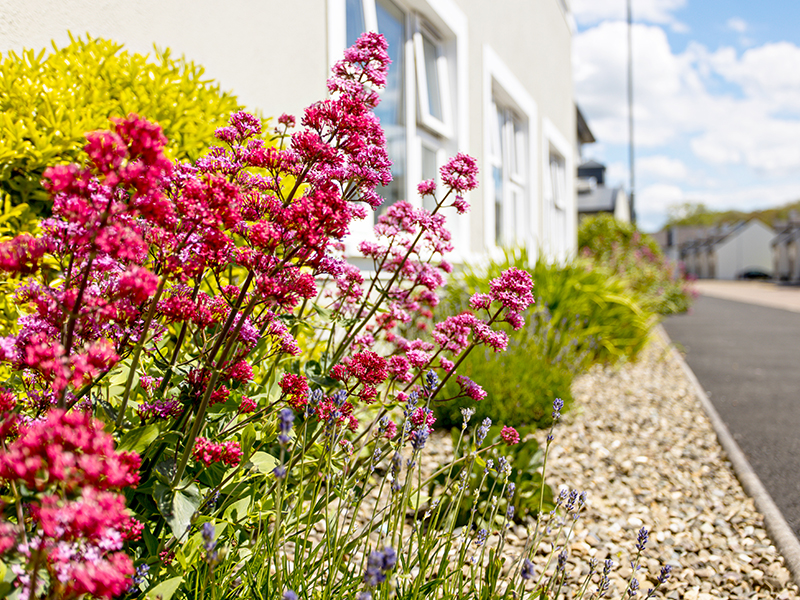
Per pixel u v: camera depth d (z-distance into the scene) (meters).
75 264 1.35
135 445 1.32
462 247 6.32
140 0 2.90
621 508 3.11
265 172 2.27
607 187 42.81
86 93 2.29
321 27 4.25
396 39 5.59
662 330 12.76
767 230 75.31
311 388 2.03
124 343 1.43
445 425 4.17
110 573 0.92
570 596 2.23
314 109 1.59
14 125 2.05
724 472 3.68
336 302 2.58
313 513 1.68
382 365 1.84
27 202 2.15
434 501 1.91
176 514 1.37
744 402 5.78
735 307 22.39
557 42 12.67
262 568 1.61
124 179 1.09
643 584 2.39
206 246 1.33
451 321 1.99
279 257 1.54
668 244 99.00
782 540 2.68
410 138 5.62
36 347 1.14
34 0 2.42
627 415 4.91
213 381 1.40
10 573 1.05
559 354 5.25
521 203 9.84
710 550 2.68
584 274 7.21
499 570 1.76
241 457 1.62
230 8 3.44
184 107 2.51
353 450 2.10
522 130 9.91
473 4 7.05
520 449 2.92
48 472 0.95
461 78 6.45
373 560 1.10
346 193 1.85
